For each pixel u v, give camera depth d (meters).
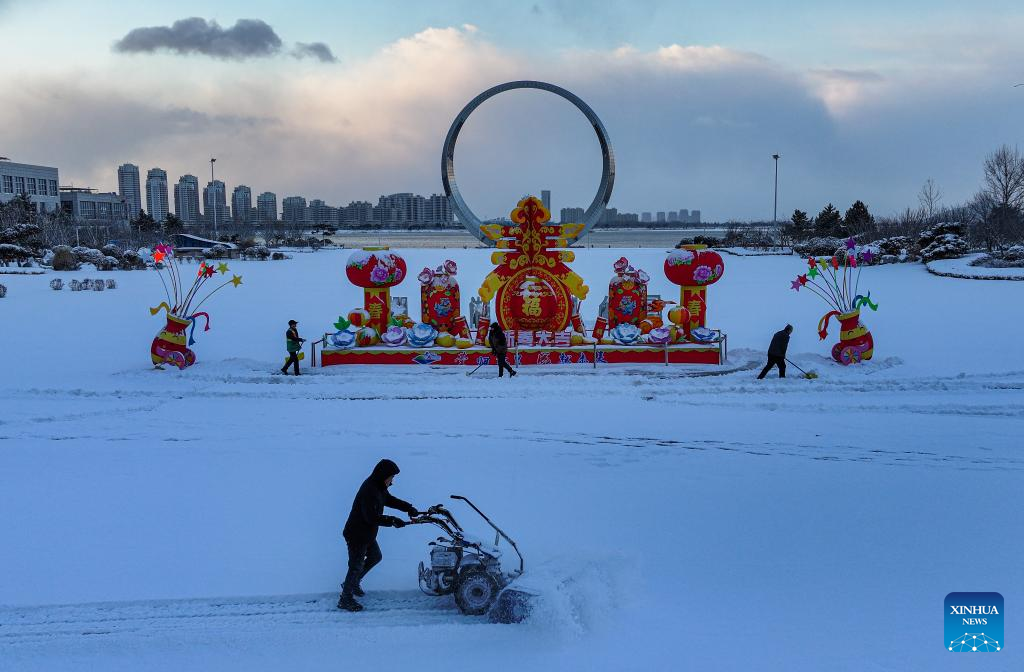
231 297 42.41
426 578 7.79
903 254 62.84
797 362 20.88
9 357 23.05
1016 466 12.04
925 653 6.56
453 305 22.17
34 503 10.57
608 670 6.37
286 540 9.26
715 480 11.48
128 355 23.45
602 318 22.67
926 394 17.45
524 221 22.00
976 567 8.34
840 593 7.74
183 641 6.90
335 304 38.91
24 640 6.92
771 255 84.06
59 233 88.69
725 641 6.81
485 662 6.54
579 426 14.85
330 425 15.01
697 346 21.48
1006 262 51.84
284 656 6.68
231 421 15.36
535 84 22.70
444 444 13.60
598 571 8.13
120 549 8.97
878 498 10.62
